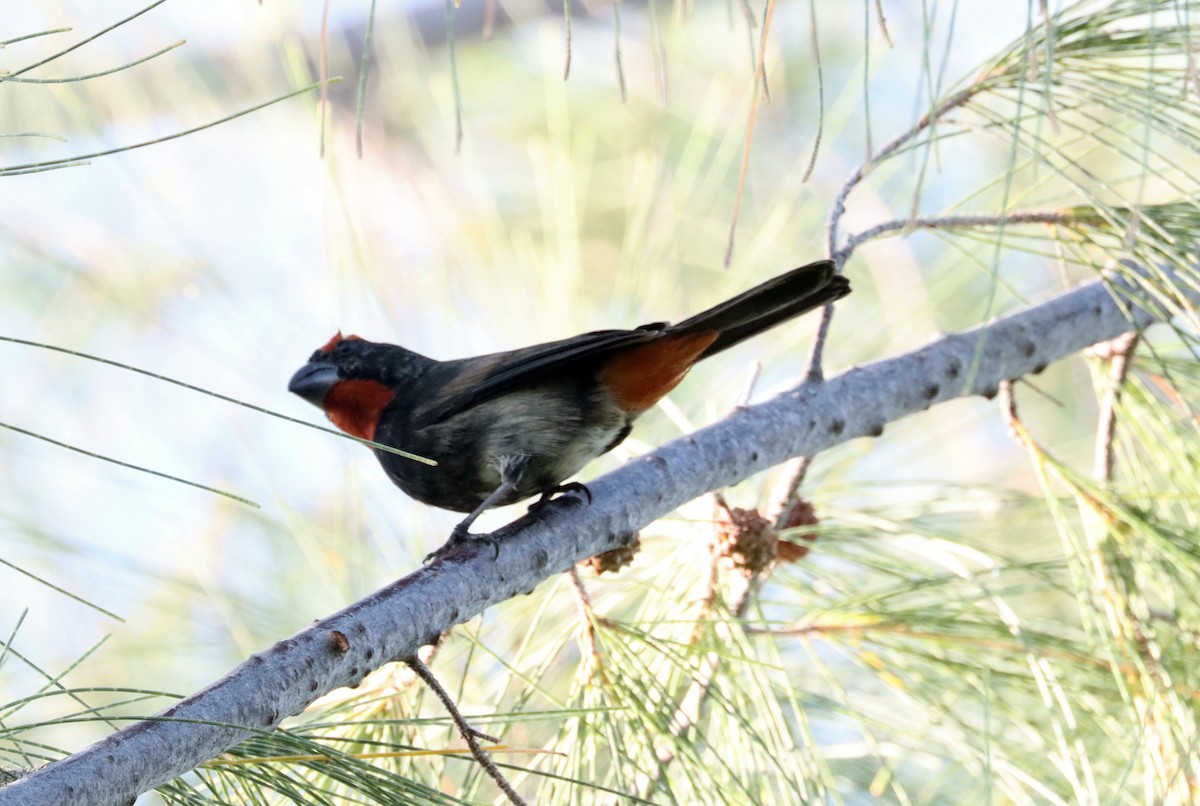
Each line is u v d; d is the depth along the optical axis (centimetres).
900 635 650
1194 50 575
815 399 686
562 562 600
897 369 704
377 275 884
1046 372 1197
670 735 563
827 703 649
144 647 908
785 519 694
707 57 1227
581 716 570
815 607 680
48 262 984
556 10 1216
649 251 916
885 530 679
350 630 489
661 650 597
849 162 1209
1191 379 734
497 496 720
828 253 692
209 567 888
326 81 414
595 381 739
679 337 715
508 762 680
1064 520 650
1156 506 679
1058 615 847
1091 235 707
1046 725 700
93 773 393
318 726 505
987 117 653
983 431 1091
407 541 801
